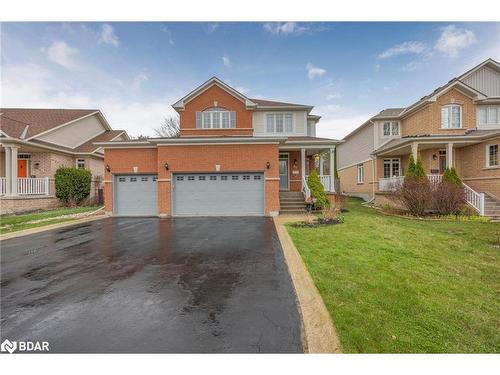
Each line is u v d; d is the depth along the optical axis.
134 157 14.23
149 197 14.22
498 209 12.59
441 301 3.80
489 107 16.69
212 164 13.52
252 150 13.48
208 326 3.20
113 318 3.43
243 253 6.35
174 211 13.62
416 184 12.71
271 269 5.19
